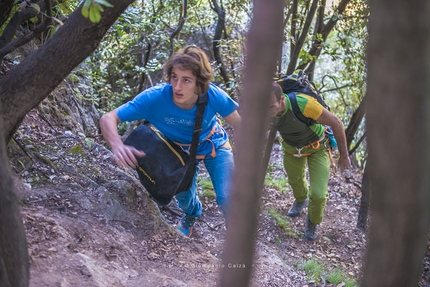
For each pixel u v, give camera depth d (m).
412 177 1.15
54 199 3.12
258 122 1.13
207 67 2.96
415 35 1.11
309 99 4.03
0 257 1.54
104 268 2.66
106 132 2.97
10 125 2.35
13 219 1.64
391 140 1.14
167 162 3.22
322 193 4.53
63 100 5.14
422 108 1.13
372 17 1.15
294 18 5.94
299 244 4.70
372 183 1.20
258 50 1.11
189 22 7.90
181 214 4.38
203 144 3.32
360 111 7.82
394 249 1.18
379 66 1.14
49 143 3.79
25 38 2.54
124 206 3.43
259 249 4.11
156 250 3.18
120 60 8.14
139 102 3.08
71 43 2.26
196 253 3.34
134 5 6.70
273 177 6.34
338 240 4.96
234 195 1.17
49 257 2.50
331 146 4.59
